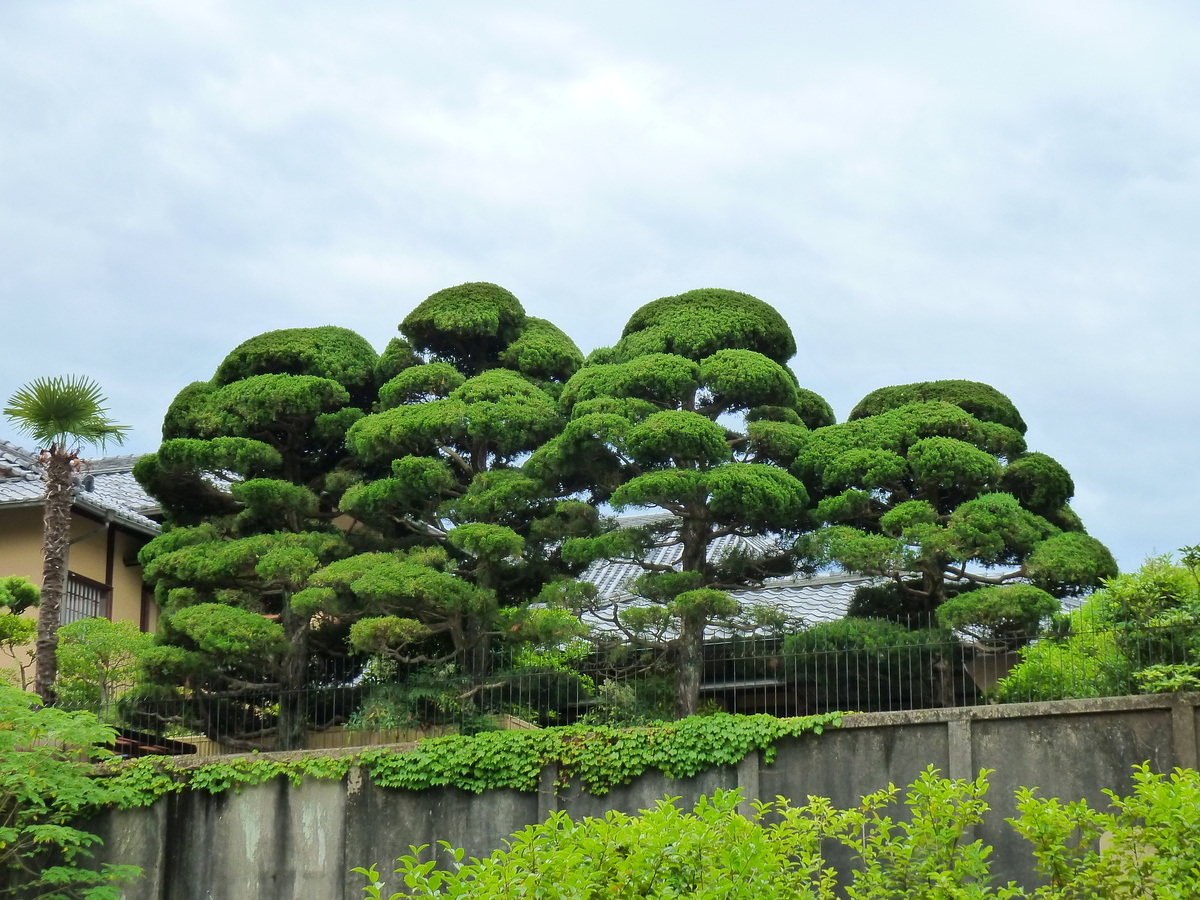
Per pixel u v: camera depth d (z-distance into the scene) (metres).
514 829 15.92
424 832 16.20
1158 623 14.77
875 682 16.22
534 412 18.30
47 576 17.61
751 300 19.03
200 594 18.44
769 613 17.05
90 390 17.38
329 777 16.69
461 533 16.92
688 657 16.78
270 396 19.33
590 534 17.73
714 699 18.86
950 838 10.11
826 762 15.11
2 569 22.47
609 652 17.09
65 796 15.83
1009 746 14.48
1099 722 14.25
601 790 15.73
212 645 16.86
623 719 16.88
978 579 17.00
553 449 17.41
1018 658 16.97
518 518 18.44
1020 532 16.25
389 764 16.50
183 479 19.58
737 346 18.45
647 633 17.02
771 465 18.00
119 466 26.47
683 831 8.34
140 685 18.09
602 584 23.27
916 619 17.53
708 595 16.02
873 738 15.02
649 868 8.17
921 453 17.03
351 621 18.98
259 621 17.17
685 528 17.77
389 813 16.39
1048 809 10.04
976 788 10.48
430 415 18.25
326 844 16.50
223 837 16.84
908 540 16.12
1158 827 9.52
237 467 18.77
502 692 17.58
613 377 17.75
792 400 18.20
